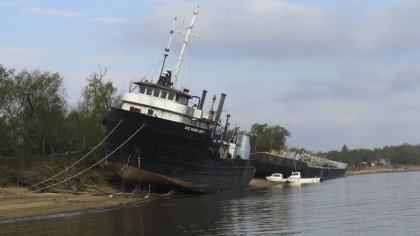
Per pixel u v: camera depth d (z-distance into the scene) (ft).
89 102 206.28
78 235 81.87
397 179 344.28
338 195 174.29
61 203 122.93
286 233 84.33
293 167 304.71
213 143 161.58
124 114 144.05
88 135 193.77
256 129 465.88
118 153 149.69
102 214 109.19
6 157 168.66
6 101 175.22
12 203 119.96
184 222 97.66
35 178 147.84
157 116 154.20
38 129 183.83
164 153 146.61
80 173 154.51
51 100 187.62
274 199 154.81
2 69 177.47
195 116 165.99
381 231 85.25
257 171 309.83
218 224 94.94
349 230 86.84
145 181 151.53
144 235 82.48
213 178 170.50
